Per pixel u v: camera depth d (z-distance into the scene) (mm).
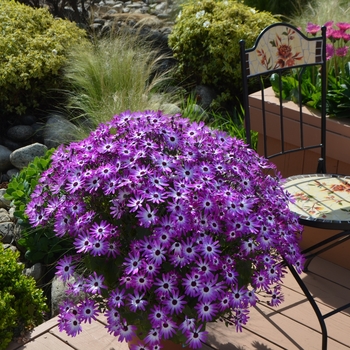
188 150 1681
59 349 1947
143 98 3623
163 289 1499
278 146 2855
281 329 2076
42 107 4000
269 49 2297
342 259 2480
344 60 3217
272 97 2848
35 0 5496
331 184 2234
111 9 6336
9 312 1995
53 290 2361
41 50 3896
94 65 3900
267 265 1634
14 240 2760
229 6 4551
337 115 2611
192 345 1542
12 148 3666
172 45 4652
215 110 4250
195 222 1540
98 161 1692
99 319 2072
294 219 1796
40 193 1767
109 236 1559
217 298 1580
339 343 2025
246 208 1604
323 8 4238
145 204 1587
